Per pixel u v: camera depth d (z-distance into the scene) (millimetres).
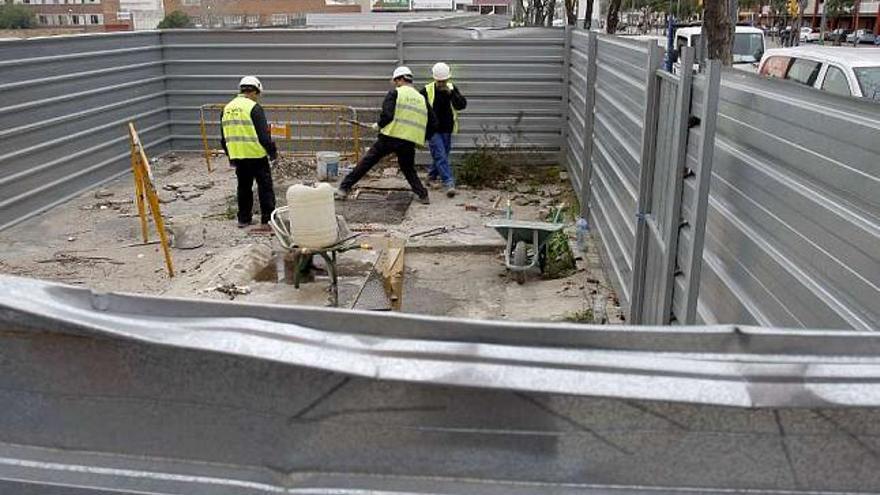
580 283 7113
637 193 5359
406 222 9250
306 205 6184
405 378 1279
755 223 3098
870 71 9453
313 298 6555
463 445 1354
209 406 1397
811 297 2508
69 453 1479
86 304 1413
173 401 1406
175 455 1441
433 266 7824
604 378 1271
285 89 12633
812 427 1281
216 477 1431
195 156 13055
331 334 1355
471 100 12219
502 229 7426
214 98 12844
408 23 12125
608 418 1306
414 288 7191
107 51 11023
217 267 7262
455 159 12352
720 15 7805
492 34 11930
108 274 7371
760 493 1327
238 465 1427
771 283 2893
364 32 12195
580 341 1333
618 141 6582
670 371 1280
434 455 1367
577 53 10547
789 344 1310
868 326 2098
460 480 1373
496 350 1319
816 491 1320
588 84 8578
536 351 1320
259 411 1385
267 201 8812
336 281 6355
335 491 1392
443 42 12055
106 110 11039
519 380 1271
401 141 9852
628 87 6016
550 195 10656
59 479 1471
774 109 2877
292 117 12711
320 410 1364
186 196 10438
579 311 6355
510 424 1329
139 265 7641
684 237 4102
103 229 8930
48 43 9641
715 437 1301
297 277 6684
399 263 7305
